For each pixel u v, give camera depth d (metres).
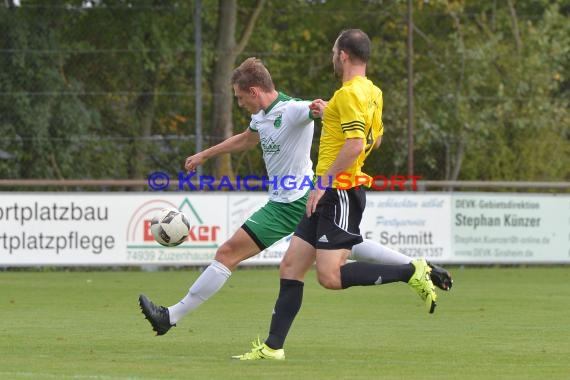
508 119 56.66
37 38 53.44
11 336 25.64
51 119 52.84
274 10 64.00
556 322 29.23
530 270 51.00
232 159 57.41
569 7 69.12
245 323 28.83
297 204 22.27
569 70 61.44
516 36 61.88
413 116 51.50
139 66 55.25
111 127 54.69
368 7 63.94
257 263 49.41
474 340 25.14
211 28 58.19
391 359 21.64
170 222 23.19
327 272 20.75
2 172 52.38
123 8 55.06
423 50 60.72
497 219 50.75
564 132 57.12
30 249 47.41
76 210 47.75
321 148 21.11
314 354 22.45
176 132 56.16
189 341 24.80
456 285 42.59
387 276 20.83
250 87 22.00
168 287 41.00
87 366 20.36
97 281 43.97
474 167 56.34
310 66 61.28
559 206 51.31
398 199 49.69
